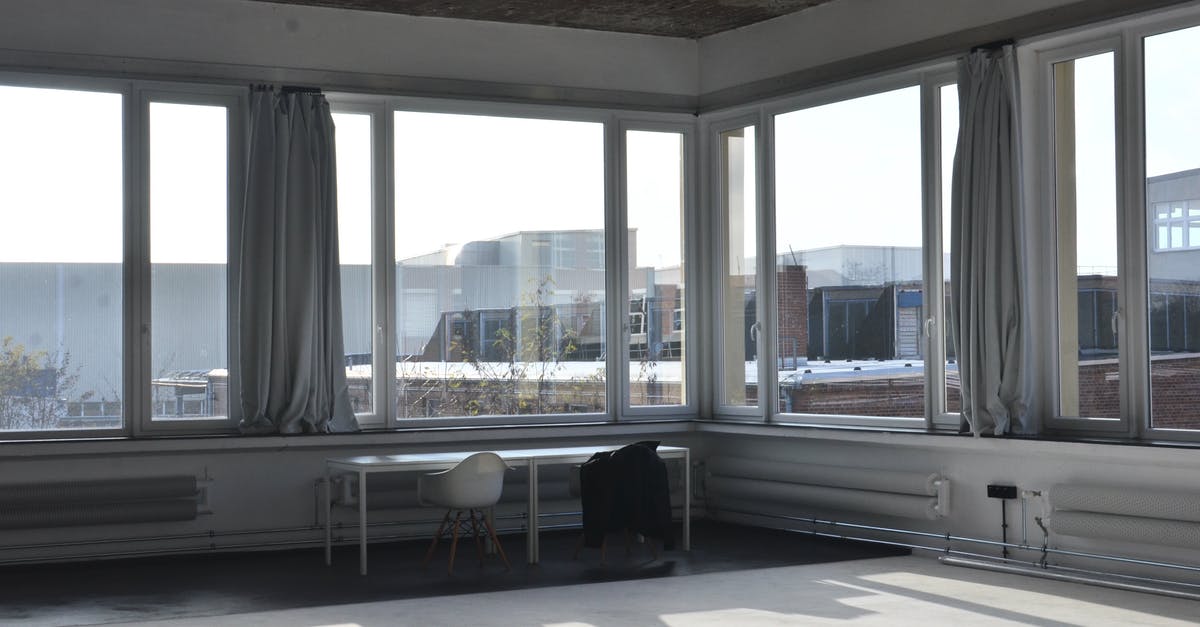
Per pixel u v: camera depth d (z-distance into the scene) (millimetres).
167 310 8102
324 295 8281
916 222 8102
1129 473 6758
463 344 8906
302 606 6242
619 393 9328
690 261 9539
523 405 9078
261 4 8273
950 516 7723
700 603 6262
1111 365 7102
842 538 8430
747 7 8656
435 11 8625
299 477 8273
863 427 8336
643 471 7496
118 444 7691
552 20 8938
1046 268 7398
